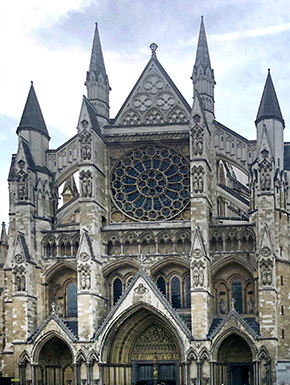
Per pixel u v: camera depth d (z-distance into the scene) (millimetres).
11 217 73000
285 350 63656
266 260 63562
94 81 75562
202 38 75750
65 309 70312
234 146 72125
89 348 64562
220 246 67688
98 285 67875
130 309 65125
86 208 68750
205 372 62625
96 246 68438
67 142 74875
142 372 68500
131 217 72562
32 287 68312
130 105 76750
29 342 65688
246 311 67188
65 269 70625
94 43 77500
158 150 73812
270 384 61188
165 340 68500
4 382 65062
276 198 66562
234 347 66250
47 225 71562
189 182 72188
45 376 66750
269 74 71688
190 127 68438
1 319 73438
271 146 68188
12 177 74375
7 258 71375
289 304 65062
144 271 65875
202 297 63969
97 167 70875
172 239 68688
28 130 73625
